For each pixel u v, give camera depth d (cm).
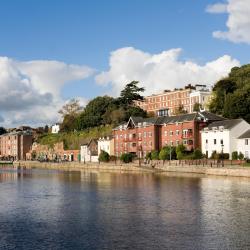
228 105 14875
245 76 16800
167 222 4253
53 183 9075
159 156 13738
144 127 16075
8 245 3444
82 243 3494
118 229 3972
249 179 8756
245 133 12494
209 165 11062
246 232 3806
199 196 6100
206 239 3578
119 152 17612
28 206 5406
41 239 3625
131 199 5941
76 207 5275
